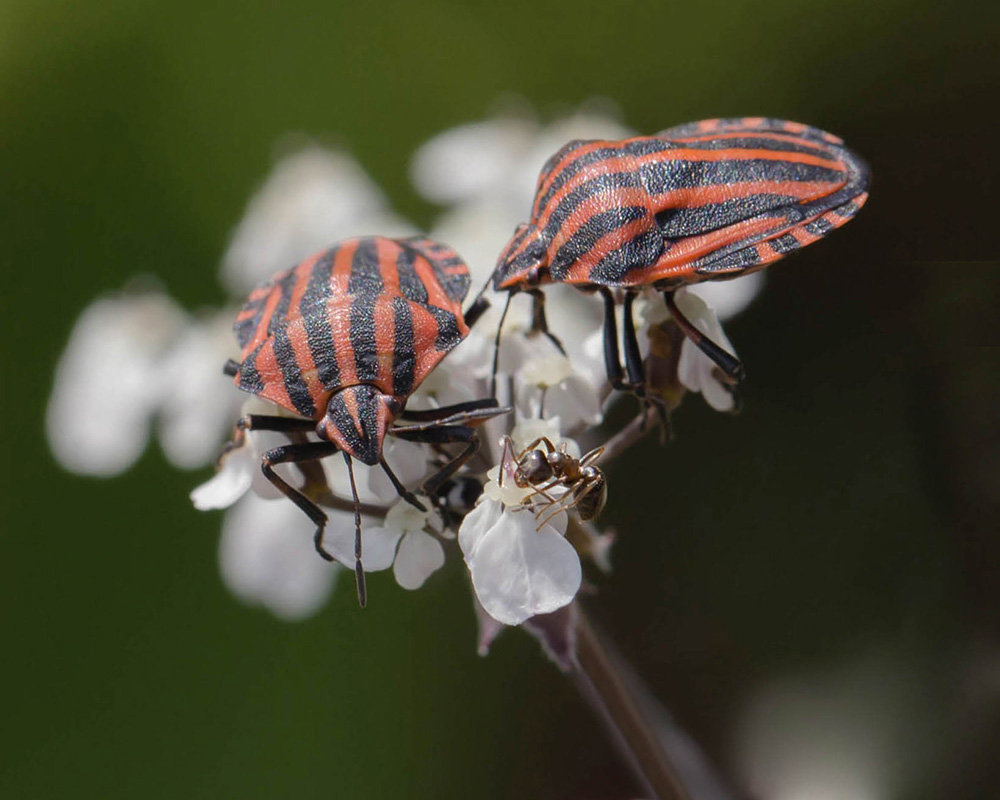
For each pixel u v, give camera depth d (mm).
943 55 146
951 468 142
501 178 137
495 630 117
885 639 141
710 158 109
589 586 118
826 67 150
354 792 140
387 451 111
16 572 143
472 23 156
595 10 152
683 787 119
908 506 142
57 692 141
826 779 139
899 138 148
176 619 142
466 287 111
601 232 108
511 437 112
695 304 112
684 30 153
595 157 109
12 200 151
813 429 147
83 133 151
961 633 140
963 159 146
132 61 152
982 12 145
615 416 148
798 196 108
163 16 153
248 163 153
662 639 146
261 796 140
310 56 156
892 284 146
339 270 109
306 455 108
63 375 132
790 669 142
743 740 141
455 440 108
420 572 110
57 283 150
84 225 151
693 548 148
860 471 145
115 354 131
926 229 146
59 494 145
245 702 141
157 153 153
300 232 135
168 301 133
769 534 146
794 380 148
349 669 141
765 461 148
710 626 145
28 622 142
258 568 129
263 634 142
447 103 156
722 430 149
